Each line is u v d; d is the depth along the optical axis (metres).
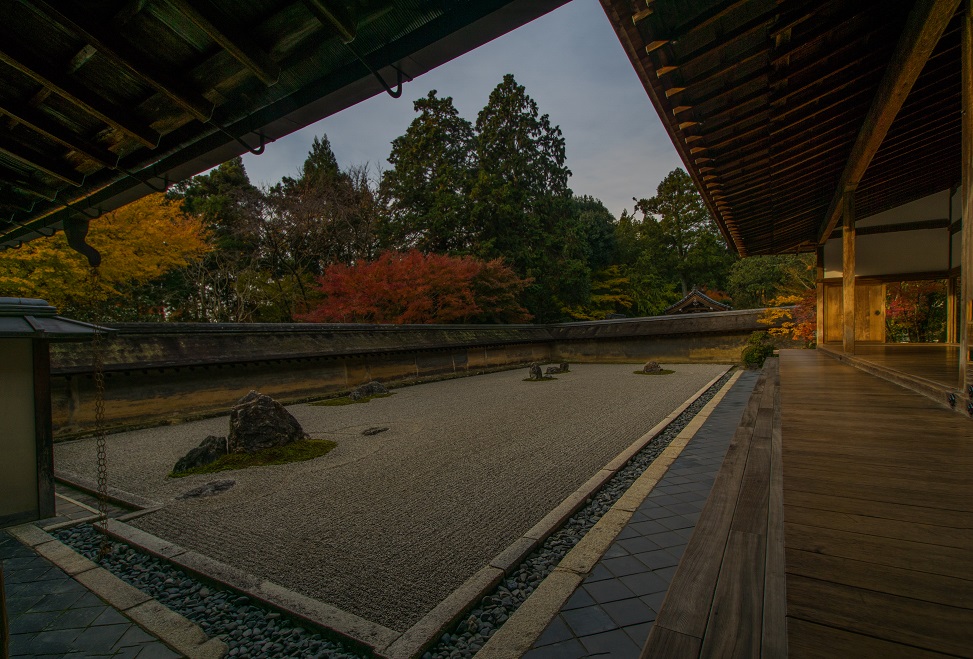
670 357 20.55
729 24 2.89
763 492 2.10
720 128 4.25
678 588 1.38
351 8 1.64
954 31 3.86
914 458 2.36
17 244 4.32
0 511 3.96
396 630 2.43
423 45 1.82
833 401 4.00
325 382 12.47
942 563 1.35
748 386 11.48
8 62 1.68
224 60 1.84
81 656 2.29
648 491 4.21
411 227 24.17
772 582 1.29
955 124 5.72
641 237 40.00
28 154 2.50
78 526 4.10
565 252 27.41
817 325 10.48
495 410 9.49
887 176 7.52
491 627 2.42
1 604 1.30
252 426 6.29
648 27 2.80
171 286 20.66
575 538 3.45
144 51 1.75
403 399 11.73
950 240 8.59
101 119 2.01
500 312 24.41
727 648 1.08
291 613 2.58
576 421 7.93
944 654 0.97
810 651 1.01
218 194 23.66
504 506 4.13
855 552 1.43
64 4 1.47
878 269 9.37
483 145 25.83
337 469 5.56
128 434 8.17
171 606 2.81
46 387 4.20
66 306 11.48
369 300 17.02
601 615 2.38
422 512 4.08
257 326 11.19
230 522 4.04
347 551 3.38
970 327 3.05
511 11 1.70
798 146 5.27
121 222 10.84
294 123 2.32
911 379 4.39
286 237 20.30
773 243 11.05
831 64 3.66
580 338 22.64
